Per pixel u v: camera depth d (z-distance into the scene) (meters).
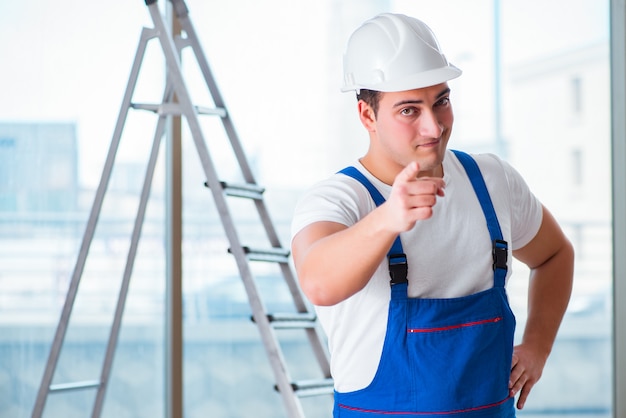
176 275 3.99
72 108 3.92
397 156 1.71
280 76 4.11
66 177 3.90
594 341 4.42
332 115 4.16
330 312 1.76
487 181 1.87
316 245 1.55
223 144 4.05
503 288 1.80
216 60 4.05
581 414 4.41
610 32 4.41
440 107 1.72
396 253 1.70
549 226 2.05
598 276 4.40
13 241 3.85
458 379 1.70
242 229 4.09
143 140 4.00
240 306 4.09
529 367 1.92
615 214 4.39
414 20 1.85
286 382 3.18
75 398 3.91
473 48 4.29
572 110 4.38
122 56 3.97
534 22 4.34
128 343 3.98
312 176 4.14
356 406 1.75
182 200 4.01
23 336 3.84
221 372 4.06
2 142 3.84
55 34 3.90
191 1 4.04
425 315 1.71
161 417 4.01
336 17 4.16
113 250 3.96
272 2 4.11
